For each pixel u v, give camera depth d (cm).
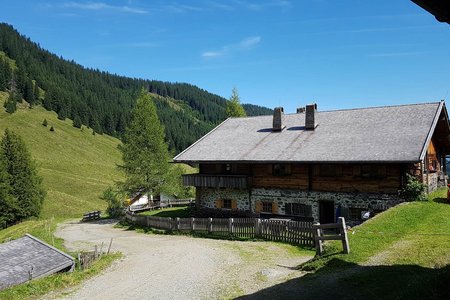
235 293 1398
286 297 1232
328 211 3116
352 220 2923
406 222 2012
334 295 1170
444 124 3144
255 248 2341
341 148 2944
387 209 2505
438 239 1630
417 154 2542
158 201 5619
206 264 1967
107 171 11344
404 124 2983
